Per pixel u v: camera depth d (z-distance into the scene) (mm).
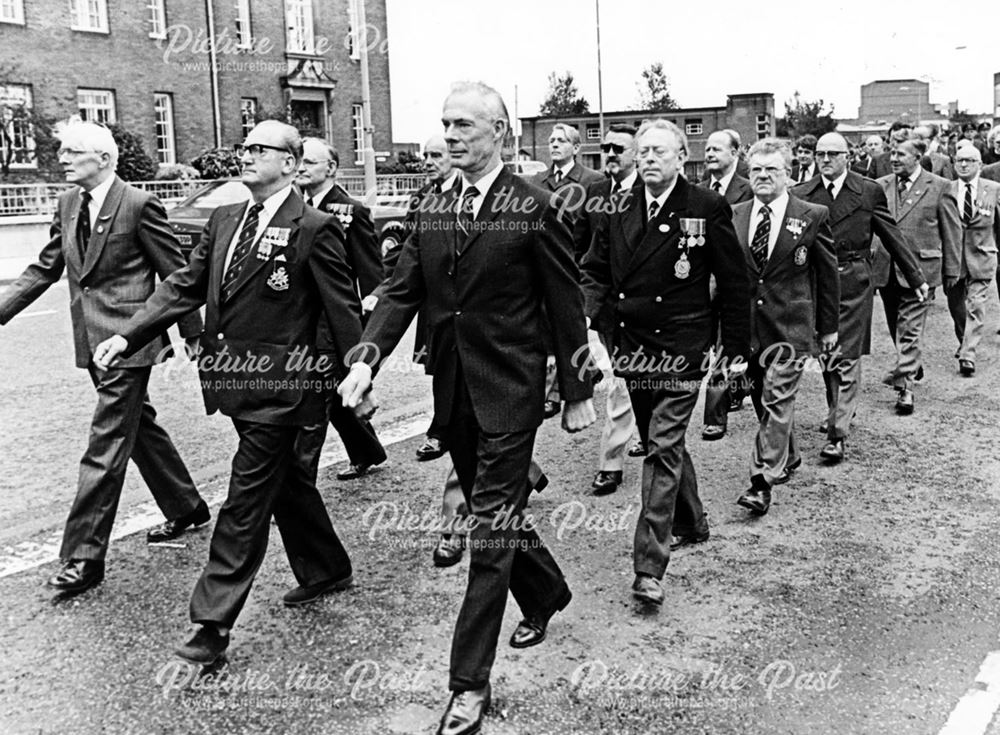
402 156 37500
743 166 9570
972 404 8680
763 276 6043
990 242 9711
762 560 5336
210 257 4523
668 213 4961
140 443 5484
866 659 4270
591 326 5219
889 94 63750
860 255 7273
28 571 5234
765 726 3760
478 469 3932
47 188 23266
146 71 32000
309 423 4340
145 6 31891
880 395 9078
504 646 4383
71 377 10172
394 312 4109
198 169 30203
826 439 7699
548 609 4387
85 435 7957
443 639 4465
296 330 4332
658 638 4469
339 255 4418
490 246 3893
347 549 5500
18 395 9367
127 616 4699
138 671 4191
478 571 3807
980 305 9789
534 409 3938
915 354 8477
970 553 5414
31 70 28969
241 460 4242
